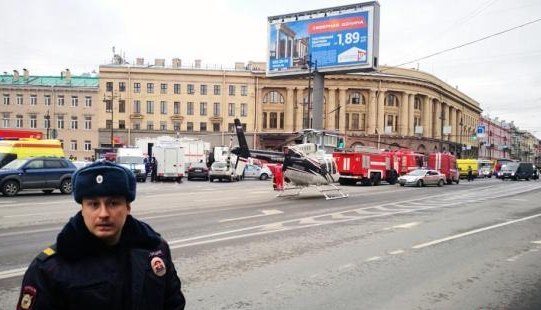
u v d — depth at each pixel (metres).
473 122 110.00
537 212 15.81
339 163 32.75
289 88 70.62
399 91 75.50
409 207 17.00
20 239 9.04
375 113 73.56
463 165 54.03
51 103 65.69
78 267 1.92
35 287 1.85
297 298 5.59
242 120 69.62
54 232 9.91
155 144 36.31
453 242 9.68
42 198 17.91
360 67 36.84
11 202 16.27
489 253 8.59
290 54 40.59
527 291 6.11
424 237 10.23
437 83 82.38
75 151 66.19
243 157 23.94
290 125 70.44
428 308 5.35
